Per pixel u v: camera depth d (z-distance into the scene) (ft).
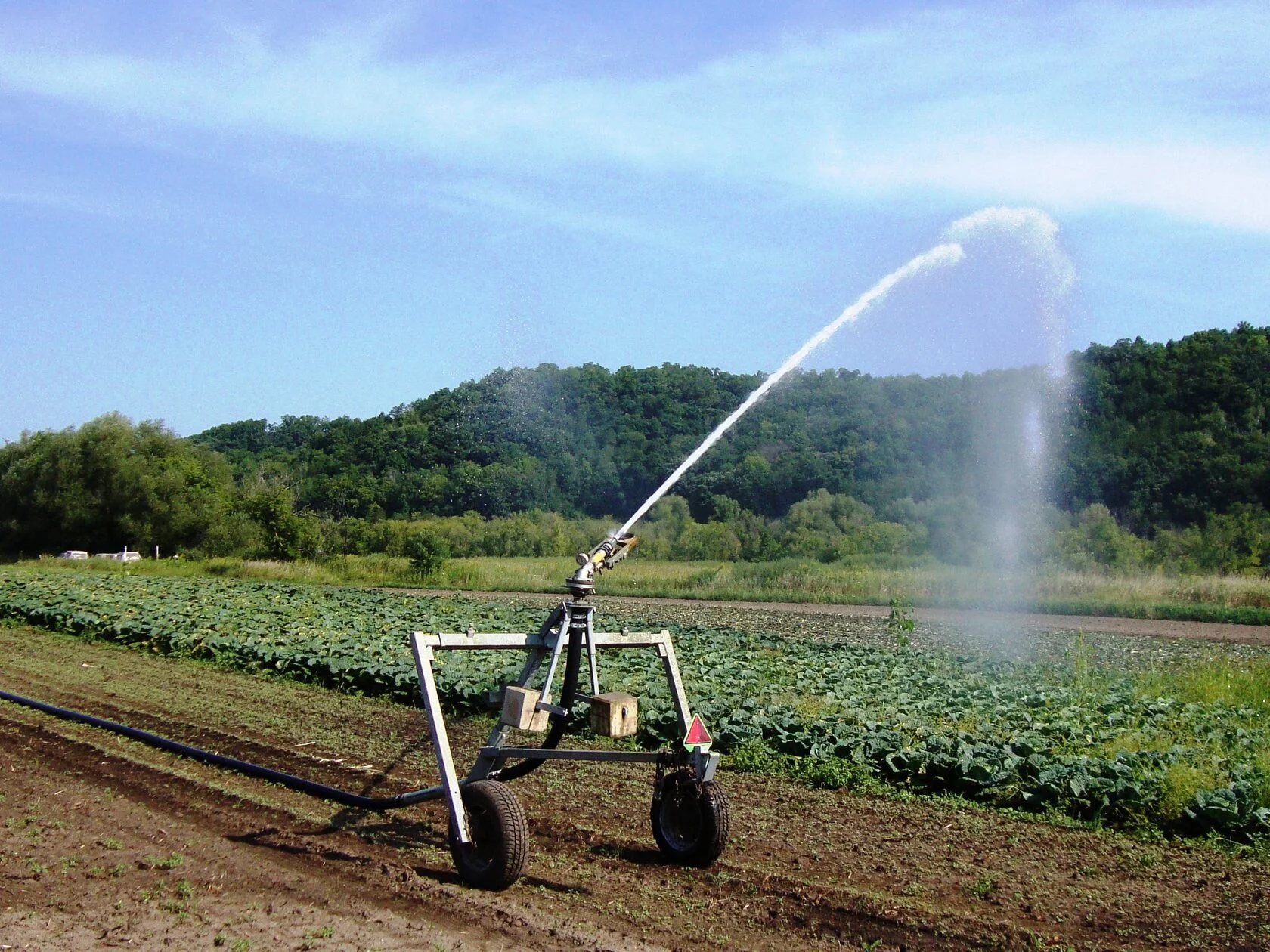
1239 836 30.78
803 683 53.31
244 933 22.02
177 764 37.47
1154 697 53.26
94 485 236.84
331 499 221.46
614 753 27.02
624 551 28.19
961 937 22.72
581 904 24.11
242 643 63.46
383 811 31.65
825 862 27.71
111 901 23.85
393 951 21.17
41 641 71.97
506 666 55.47
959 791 35.27
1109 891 25.99
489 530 189.78
